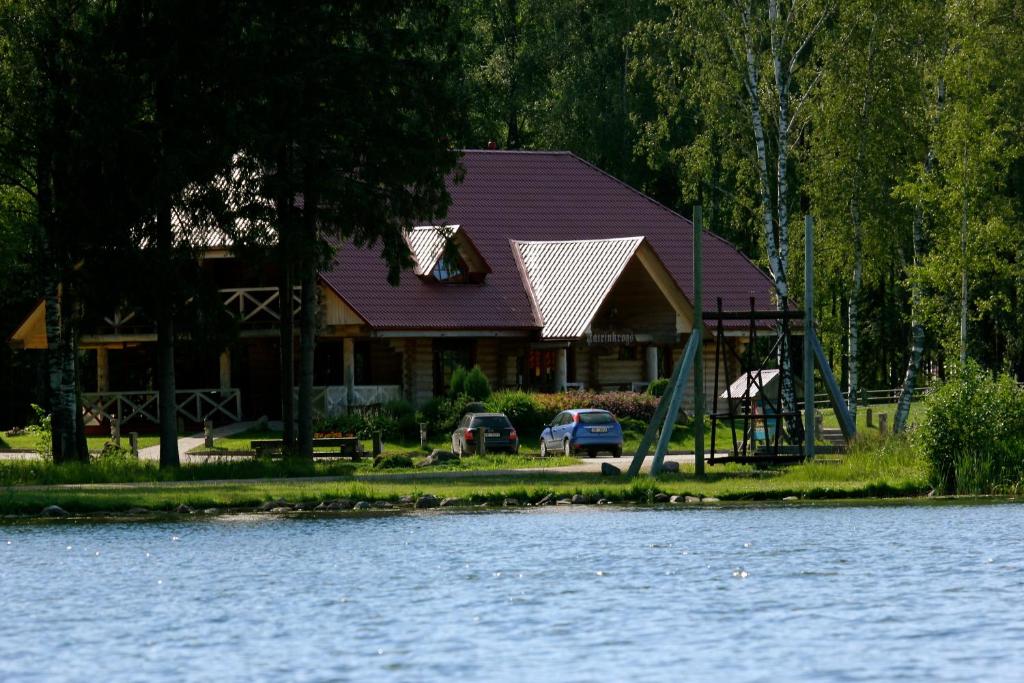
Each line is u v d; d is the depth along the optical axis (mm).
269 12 150750
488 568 87750
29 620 72312
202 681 59156
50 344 159375
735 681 58156
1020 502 126625
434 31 160500
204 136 151500
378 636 67312
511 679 58875
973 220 179500
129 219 151375
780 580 81125
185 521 118188
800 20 183500
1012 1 199375
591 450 184625
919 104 191875
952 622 68500
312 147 151750
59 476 146375
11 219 192500
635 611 72375
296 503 127312
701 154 194375
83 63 148625
